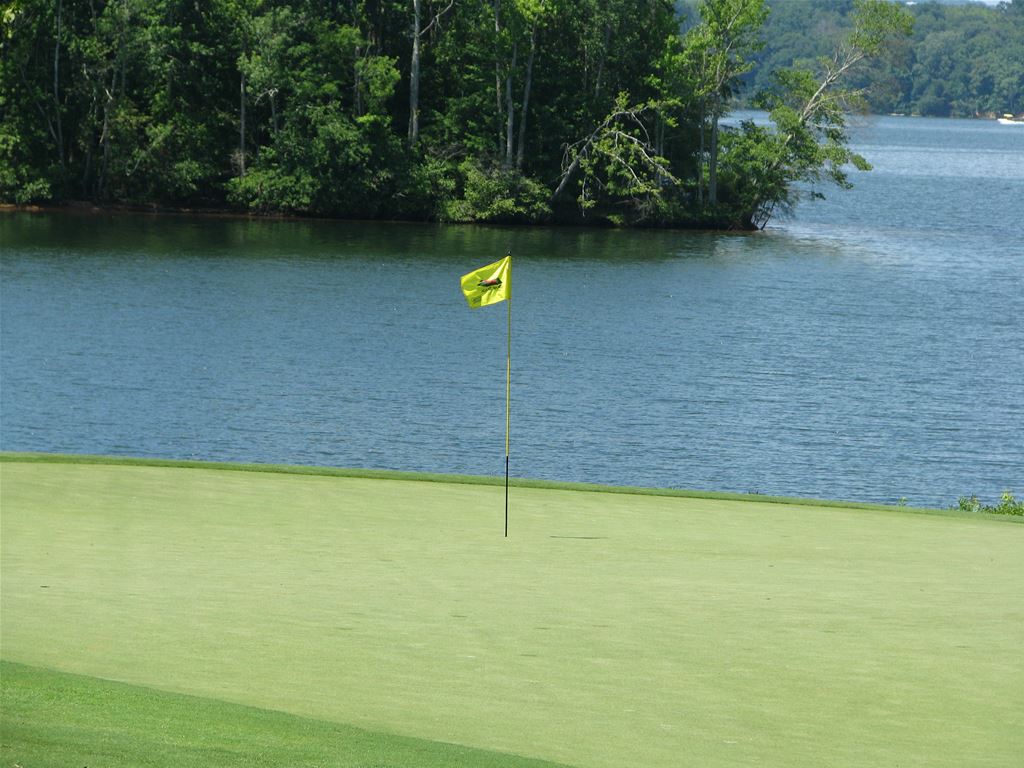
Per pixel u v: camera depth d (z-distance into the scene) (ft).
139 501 84.79
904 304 293.43
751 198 465.06
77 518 78.59
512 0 440.86
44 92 435.12
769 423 179.83
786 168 467.93
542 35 458.50
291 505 85.46
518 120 462.60
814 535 82.33
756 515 89.61
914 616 60.34
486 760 38.22
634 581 66.54
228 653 50.65
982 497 146.00
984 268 362.94
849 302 294.87
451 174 460.55
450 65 474.08
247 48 447.01
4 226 391.24
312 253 357.00
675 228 462.19
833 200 604.90
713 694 47.50
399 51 477.36
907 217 531.50
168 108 442.50
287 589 62.18
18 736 37.76
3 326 237.86
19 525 75.92
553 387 199.72
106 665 48.21
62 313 252.62
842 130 475.72
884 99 469.57
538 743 41.45
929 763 40.78
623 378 207.82
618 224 461.37
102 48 434.30
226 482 93.15
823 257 382.22
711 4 449.06
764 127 479.00
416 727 42.55
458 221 454.40
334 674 48.39
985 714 46.11
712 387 202.80
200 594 60.49
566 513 86.89
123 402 183.11
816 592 65.05
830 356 230.27
